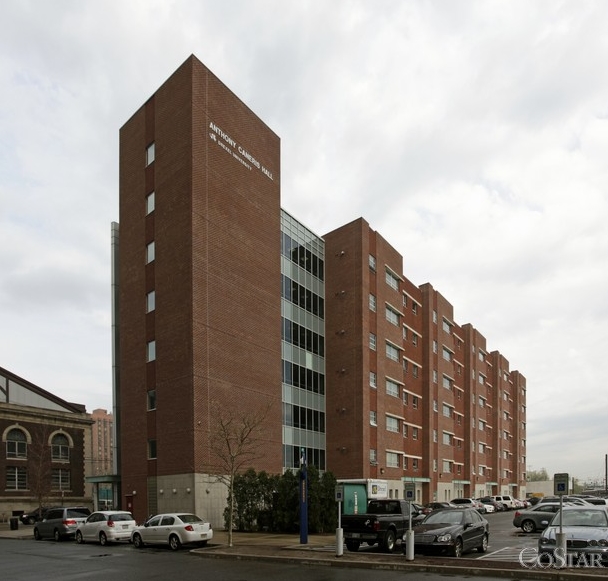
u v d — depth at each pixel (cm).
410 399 5931
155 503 3397
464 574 1549
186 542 2305
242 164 3909
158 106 3806
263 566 1786
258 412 3612
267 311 4025
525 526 2989
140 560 2002
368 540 2053
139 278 3794
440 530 1870
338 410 4838
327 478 3039
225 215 3678
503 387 10119
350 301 4966
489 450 9038
